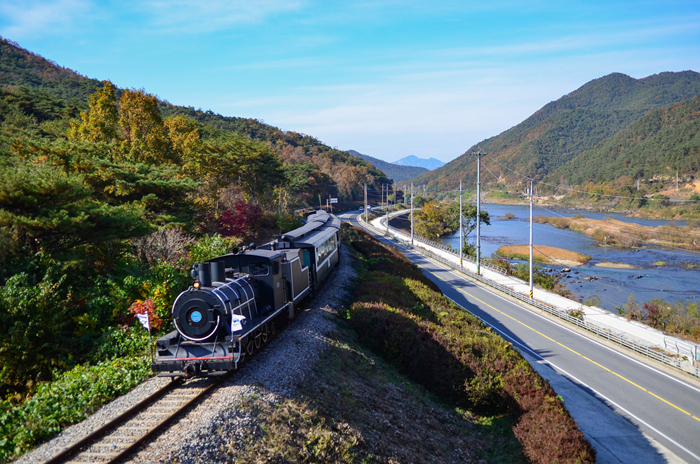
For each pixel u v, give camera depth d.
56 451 8.32
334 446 10.03
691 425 17.34
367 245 49.53
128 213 20.27
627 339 26.84
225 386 11.13
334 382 13.00
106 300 16.16
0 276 15.75
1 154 22.97
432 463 11.74
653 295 48.12
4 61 160.62
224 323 11.62
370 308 20.28
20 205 17.33
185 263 21.02
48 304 14.24
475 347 18.33
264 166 53.03
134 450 8.34
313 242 22.70
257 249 17.42
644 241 88.38
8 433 9.36
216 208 38.94
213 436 8.85
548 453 13.19
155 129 35.31
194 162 39.38
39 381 12.95
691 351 25.48
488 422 15.64
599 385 21.08
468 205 73.69
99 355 14.14
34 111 69.94
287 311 16.47
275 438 9.38
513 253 74.75
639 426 17.20
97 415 9.84
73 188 18.27
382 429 12.02
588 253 77.62
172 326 15.88
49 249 18.25
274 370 12.27
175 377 11.79
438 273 49.47
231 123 187.12
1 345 12.84
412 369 17.20
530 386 16.38
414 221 104.81
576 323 31.09
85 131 32.50
